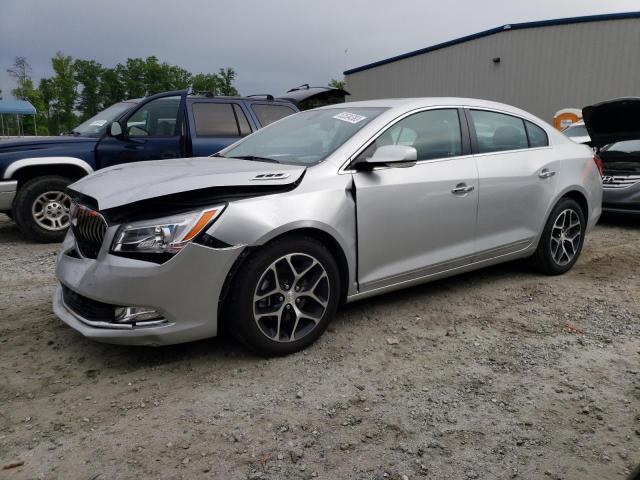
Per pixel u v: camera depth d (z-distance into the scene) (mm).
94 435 2564
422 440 2547
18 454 2420
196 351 3420
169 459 2393
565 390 3008
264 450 2459
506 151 4531
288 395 2922
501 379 3123
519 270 5215
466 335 3723
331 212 3371
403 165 3549
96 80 73938
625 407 2844
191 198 3016
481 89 21609
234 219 3031
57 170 6727
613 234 7145
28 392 2941
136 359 3318
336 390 2980
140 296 2906
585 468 2363
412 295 4480
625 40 17531
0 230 7469
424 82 24062
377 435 2580
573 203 5020
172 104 7043
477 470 2344
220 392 2949
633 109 7098
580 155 5156
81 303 3150
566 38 18781
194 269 2951
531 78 19844
